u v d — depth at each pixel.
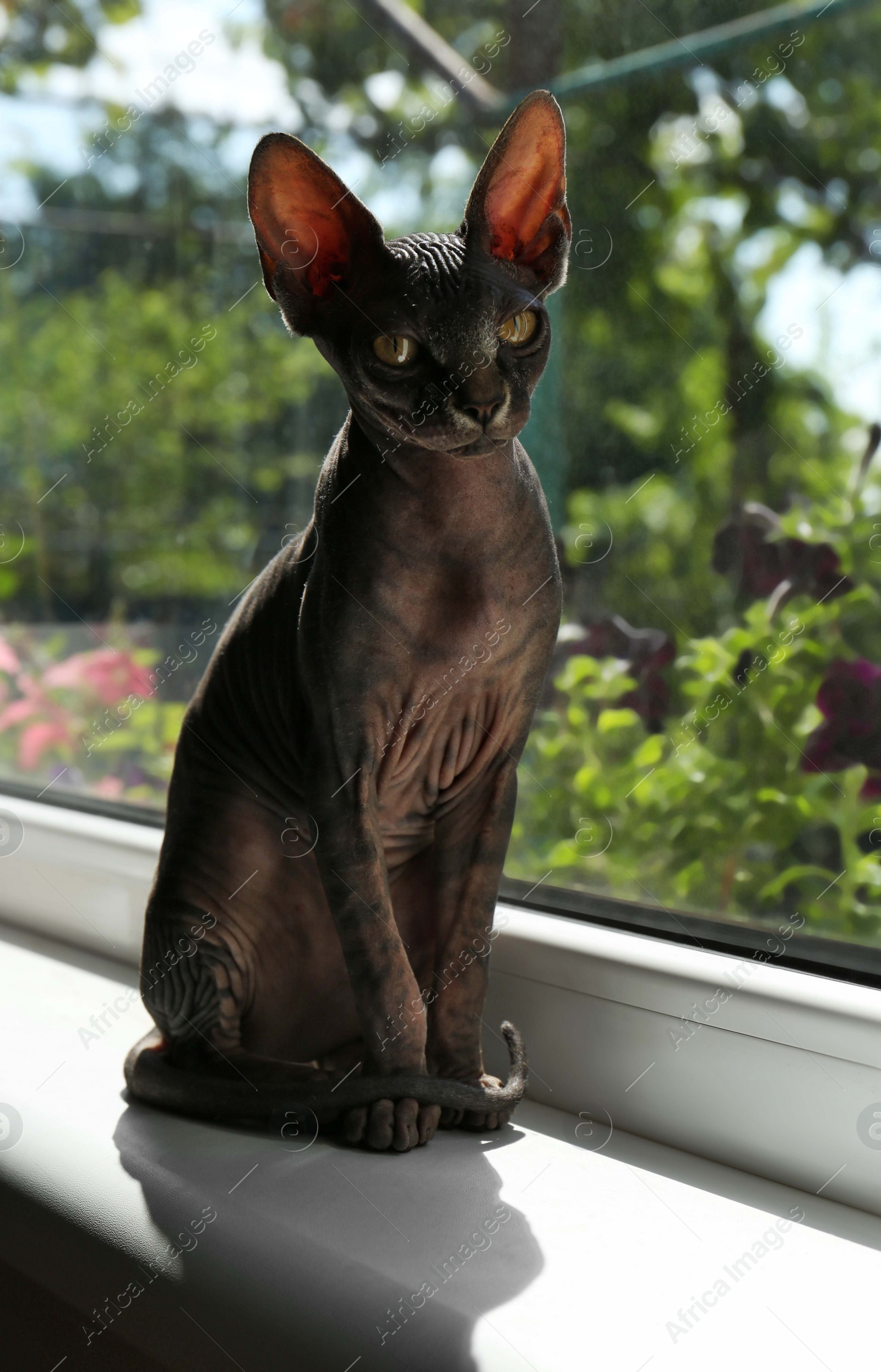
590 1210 0.50
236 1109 0.55
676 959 0.56
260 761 0.58
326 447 0.85
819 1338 0.44
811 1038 0.51
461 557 0.53
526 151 0.51
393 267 0.51
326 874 0.54
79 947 0.76
